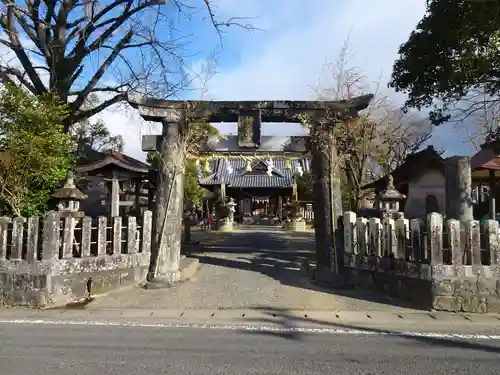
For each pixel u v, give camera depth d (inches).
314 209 454.6
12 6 547.8
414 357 223.3
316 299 365.7
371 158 994.7
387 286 380.2
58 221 359.6
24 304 344.5
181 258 546.3
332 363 213.2
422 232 345.4
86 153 716.0
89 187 708.7
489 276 327.3
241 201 1904.5
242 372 199.6
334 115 443.5
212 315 319.6
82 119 666.2
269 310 334.3
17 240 355.6
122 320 304.5
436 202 682.2
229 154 473.4
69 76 634.2
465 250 334.0
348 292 391.9
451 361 217.0
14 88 433.4
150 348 236.4
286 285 418.9
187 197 1171.9
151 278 418.9
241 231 1314.0
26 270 349.1
